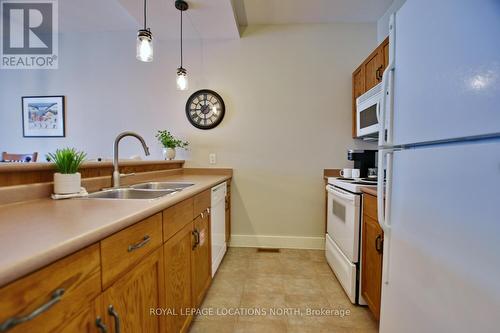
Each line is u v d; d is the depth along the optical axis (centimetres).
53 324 55
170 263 119
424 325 89
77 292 62
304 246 287
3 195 101
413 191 95
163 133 281
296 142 285
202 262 172
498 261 61
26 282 49
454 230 74
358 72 257
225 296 188
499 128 60
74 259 61
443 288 79
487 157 64
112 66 297
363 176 248
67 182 119
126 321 83
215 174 290
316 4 245
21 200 107
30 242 58
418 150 91
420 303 91
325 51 280
